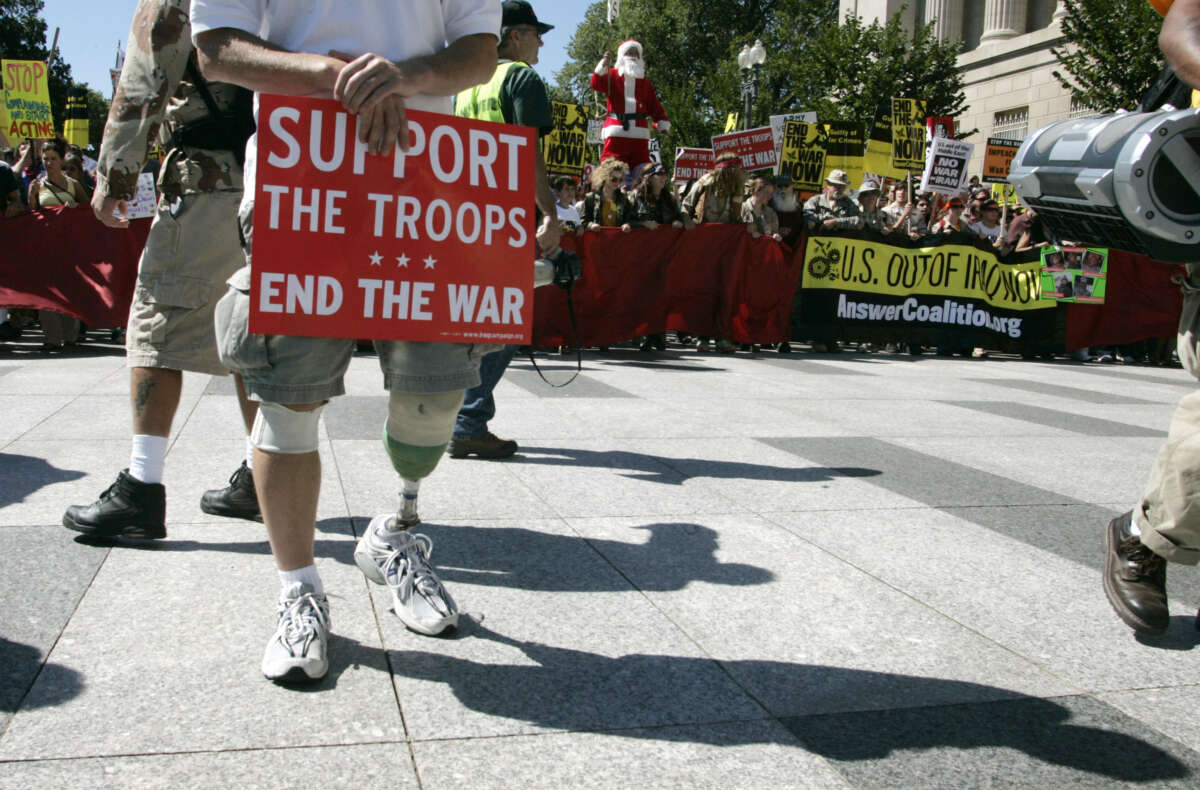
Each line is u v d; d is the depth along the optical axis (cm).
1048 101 2739
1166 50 205
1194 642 235
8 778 155
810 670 209
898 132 1338
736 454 429
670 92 4206
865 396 639
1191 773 173
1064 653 225
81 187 842
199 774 159
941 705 196
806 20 4694
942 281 990
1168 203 213
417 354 199
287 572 203
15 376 591
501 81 367
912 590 263
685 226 884
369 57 178
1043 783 168
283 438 196
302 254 183
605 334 866
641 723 183
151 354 267
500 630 224
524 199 200
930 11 3225
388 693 190
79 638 209
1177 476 222
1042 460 447
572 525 309
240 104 270
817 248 948
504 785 160
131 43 253
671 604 245
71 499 312
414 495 226
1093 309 1023
